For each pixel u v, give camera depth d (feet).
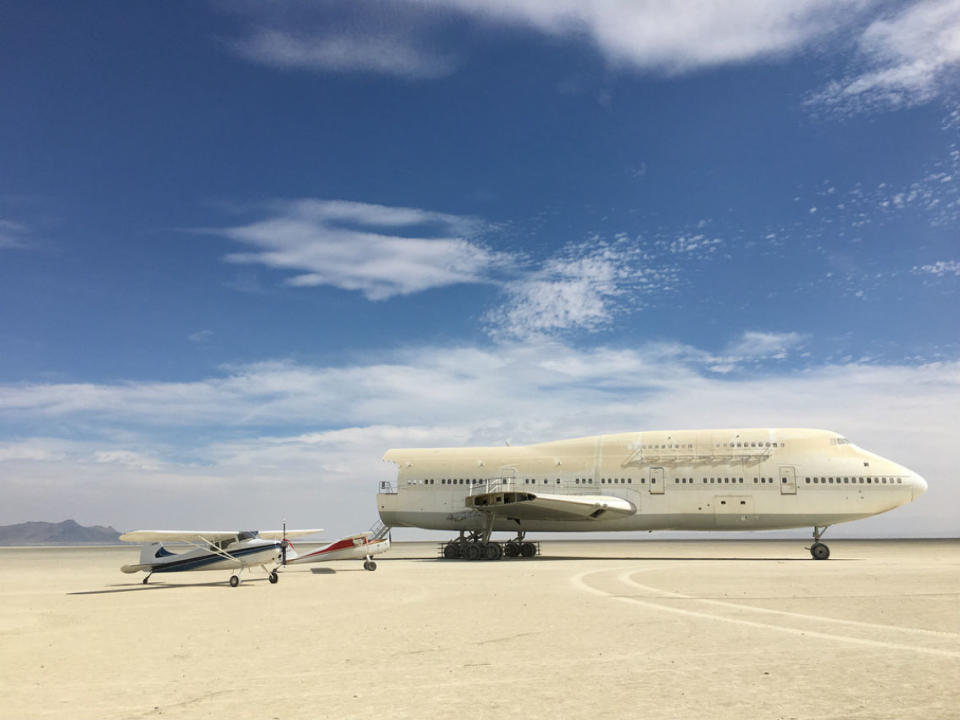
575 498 131.03
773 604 57.62
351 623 49.90
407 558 161.38
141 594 78.89
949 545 319.47
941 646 37.29
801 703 25.45
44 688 30.30
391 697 27.53
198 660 36.52
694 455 138.21
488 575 97.50
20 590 87.71
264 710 25.81
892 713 23.89
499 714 24.62
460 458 151.84
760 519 133.69
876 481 130.62
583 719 23.76
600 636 41.60
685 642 39.11
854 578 84.58
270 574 92.73
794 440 136.05
